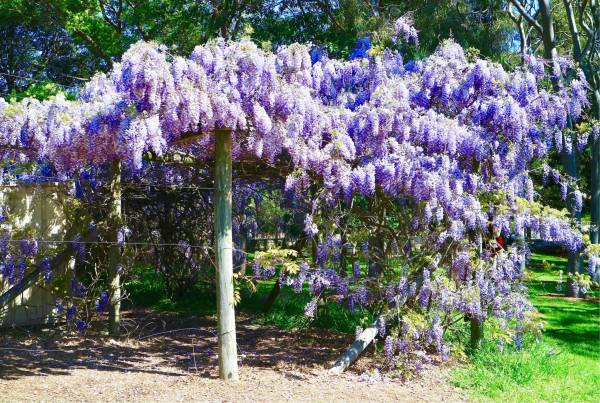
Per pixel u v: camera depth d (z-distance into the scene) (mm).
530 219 5625
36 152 5473
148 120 4387
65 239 7223
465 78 5672
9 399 4422
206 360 5816
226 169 5020
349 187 5289
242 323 7789
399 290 5625
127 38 15320
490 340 6082
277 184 7309
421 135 5410
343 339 6879
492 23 12031
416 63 6262
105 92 5309
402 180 5344
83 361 5703
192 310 8711
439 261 5707
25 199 7266
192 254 9273
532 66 6070
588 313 9094
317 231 5660
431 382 5137
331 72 6039
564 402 4668
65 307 7145
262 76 4809
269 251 5332
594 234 11883
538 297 10820
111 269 6988
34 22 16750
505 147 5723
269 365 5660
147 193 8711
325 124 5305
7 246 6965
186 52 13203
